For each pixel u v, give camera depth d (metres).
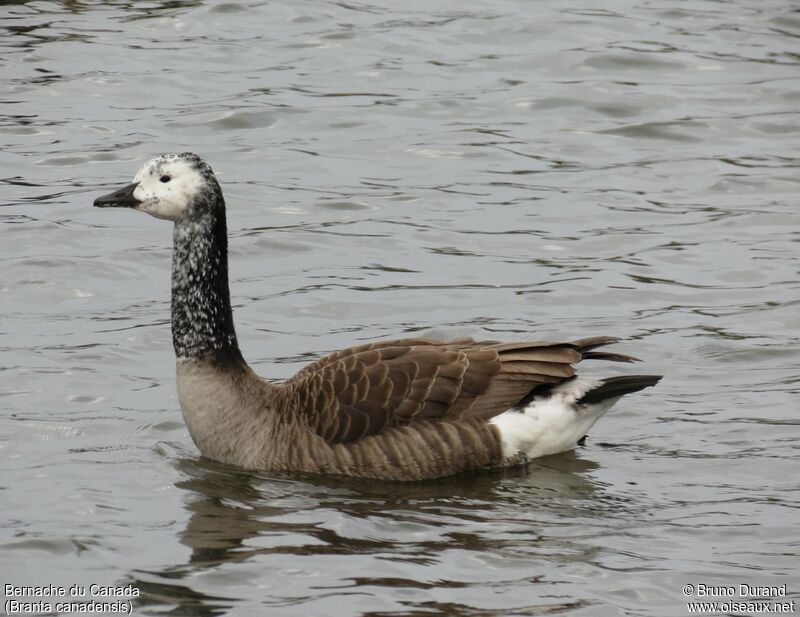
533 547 11.20
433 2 29.62
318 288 17.88
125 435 13.68
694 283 18.11
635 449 13.48
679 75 25.72
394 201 20.77
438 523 11.68
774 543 11.29
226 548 11.10
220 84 24.81
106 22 27.73
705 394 14.91
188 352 13.16
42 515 11.68
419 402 12.74
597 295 17.73
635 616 10.05
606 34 27.59
